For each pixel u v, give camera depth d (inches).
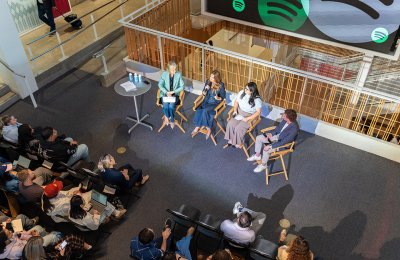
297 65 437.1
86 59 349.1
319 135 264.4
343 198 224.4
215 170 244.1
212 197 227.9
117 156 255.6
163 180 238.7
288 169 242.5
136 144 264.4
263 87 285.4
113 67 321.4
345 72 374.0
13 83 301.3
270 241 194.7
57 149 213.0
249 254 176.2
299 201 223.8
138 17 322.7
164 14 349.4
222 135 268.4
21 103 305.0
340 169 240.7
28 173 194.5
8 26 273.9
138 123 277.7
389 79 339.0
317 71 397.1
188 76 314.8
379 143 243.3
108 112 292.4
